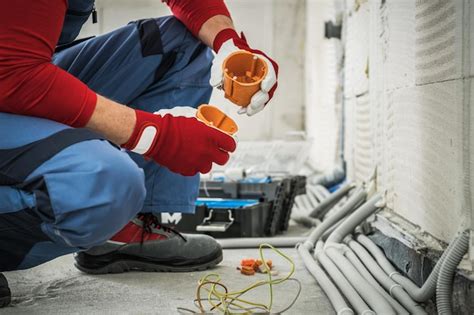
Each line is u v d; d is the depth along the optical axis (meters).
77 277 1.51
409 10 1.59
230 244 1.91
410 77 1.59
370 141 2.09
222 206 2.02
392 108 1.79
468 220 1.16
